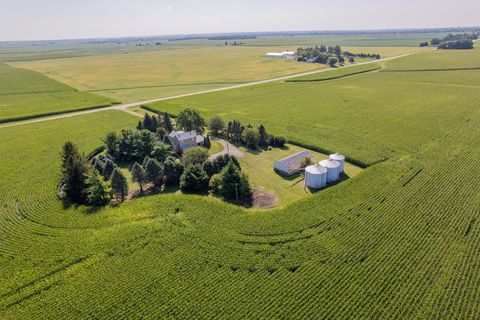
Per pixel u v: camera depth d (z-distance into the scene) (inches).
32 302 1213.1
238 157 2578.7
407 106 3799.2
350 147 2630.4
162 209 1790.1
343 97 4419.3
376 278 1259.8
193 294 1220.5
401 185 1947.6
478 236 1461.6
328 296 1192.2
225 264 1360.7
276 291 1217.4
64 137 3080.7
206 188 2095.2
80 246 1502.2
